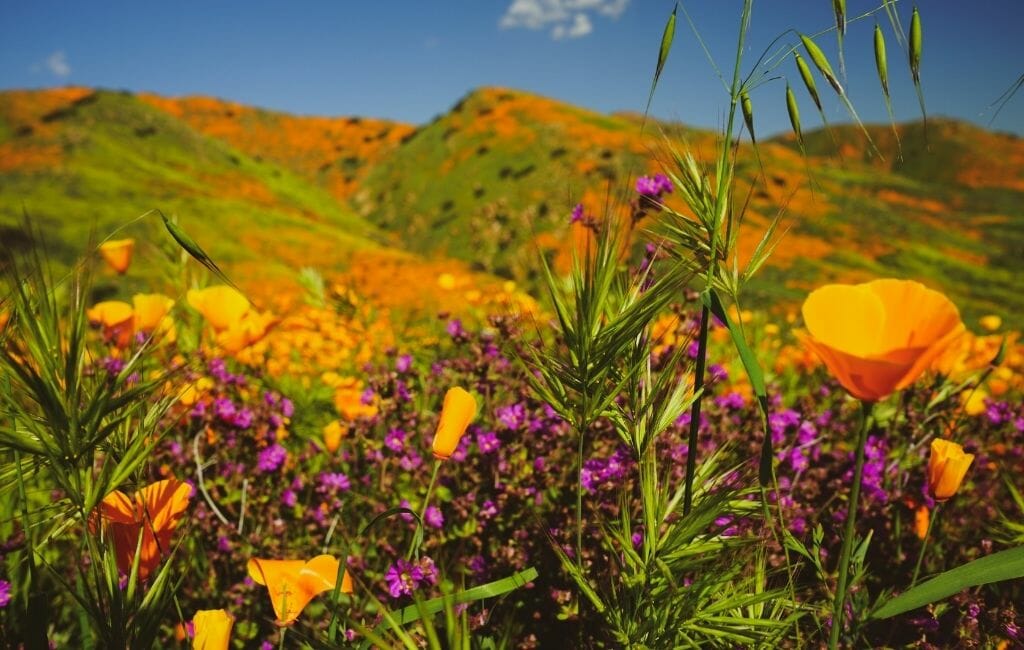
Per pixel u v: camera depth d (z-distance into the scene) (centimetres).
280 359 452
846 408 307
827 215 5503
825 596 145
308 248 4453
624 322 112
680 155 126
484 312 365
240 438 249
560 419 212
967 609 164
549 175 6216
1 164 5081
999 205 8106
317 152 9331
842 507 205
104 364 176
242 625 198
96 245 108
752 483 131
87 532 108
